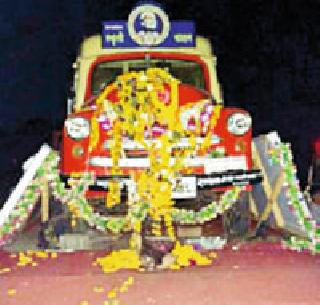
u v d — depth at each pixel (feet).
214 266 18.51
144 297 15.96
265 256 19.58
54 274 17.95
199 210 20.86
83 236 20.98
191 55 25.45
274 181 21.11
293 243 20.51
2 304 15.60
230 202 20.84
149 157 19.76
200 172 20.16
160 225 20.80
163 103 19.95
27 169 20.83
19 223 20.54
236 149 20.56
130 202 19.79
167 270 18.22
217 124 20.45
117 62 25.17
